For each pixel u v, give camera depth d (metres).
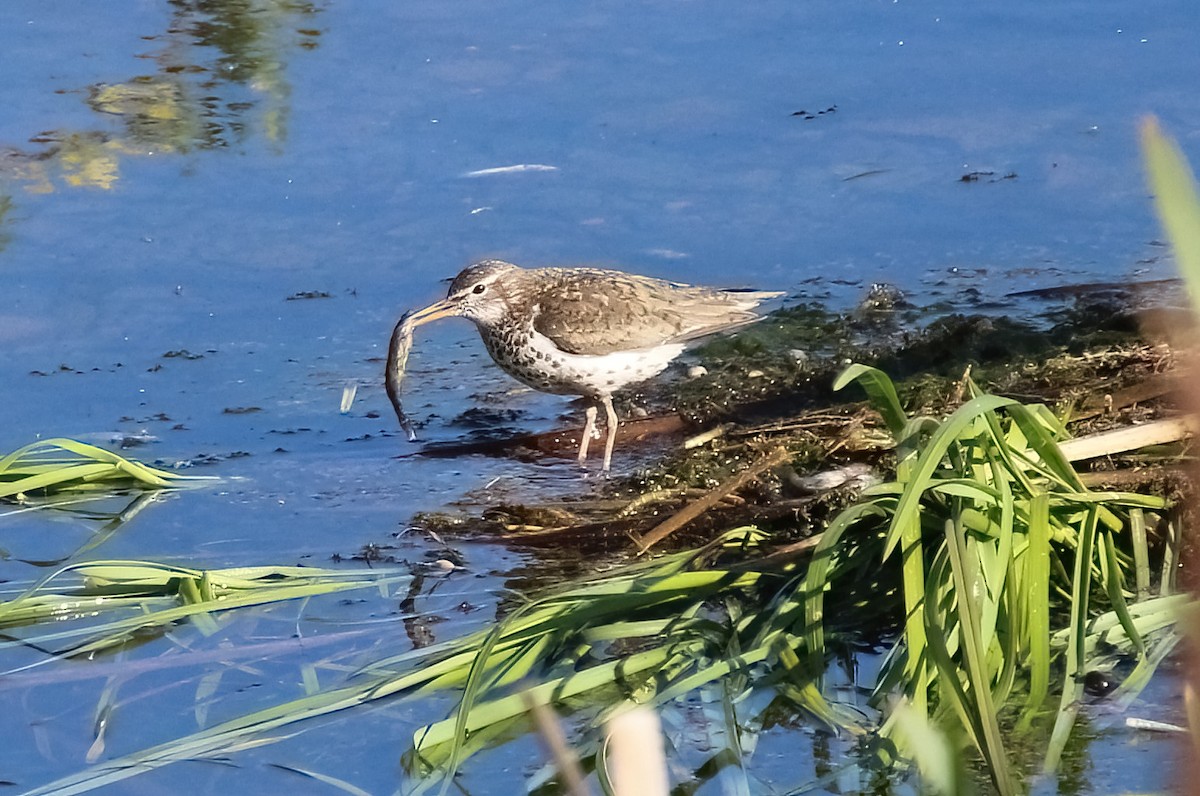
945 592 8.16
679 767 7.64
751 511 10.53
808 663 8.28
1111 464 9.66
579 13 20.22
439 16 20.20
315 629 9.42
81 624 9.58
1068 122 16.84
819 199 15.80
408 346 12.48
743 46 19.09
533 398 13.40
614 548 10.38
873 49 18.81
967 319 12.99
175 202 16.05
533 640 8.73
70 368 13.43
